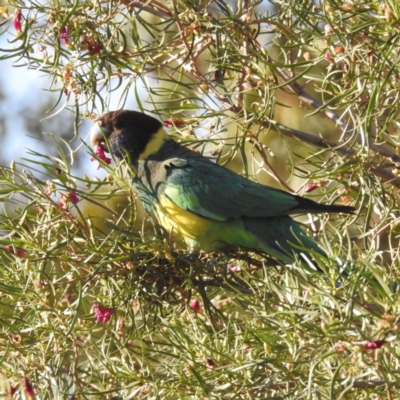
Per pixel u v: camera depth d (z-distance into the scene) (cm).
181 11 992
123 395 787
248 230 981
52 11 895
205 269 866
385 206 884
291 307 678
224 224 991
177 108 978
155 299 853
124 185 869
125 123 1049
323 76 1029
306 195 995
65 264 834
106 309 823
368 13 902
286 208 960
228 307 934
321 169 902
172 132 1045
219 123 1006
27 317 793
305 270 690
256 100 1207
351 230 1093
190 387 756
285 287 704
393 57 905
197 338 770
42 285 793
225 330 814
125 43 936
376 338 618
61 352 773
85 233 812
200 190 993
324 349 659
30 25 892
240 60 944
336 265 694
